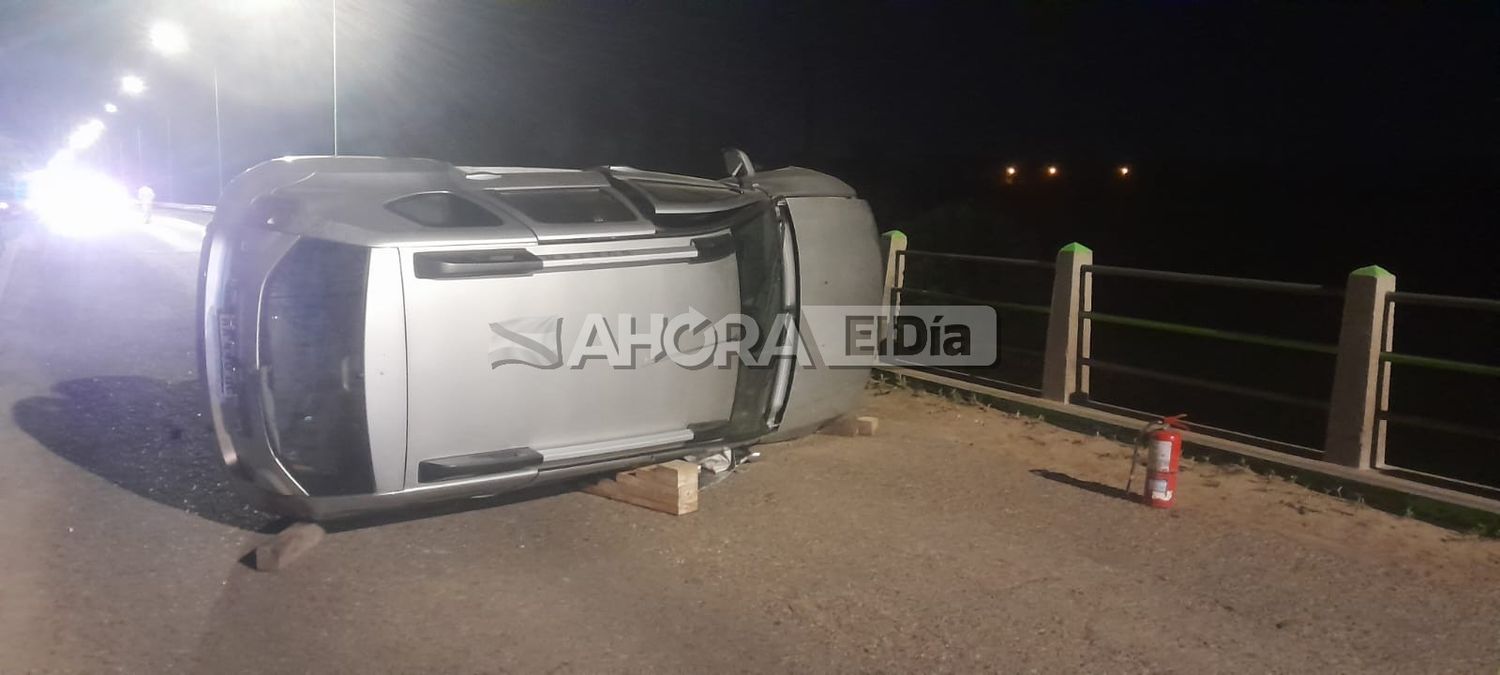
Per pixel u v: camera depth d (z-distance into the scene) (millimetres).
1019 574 5730
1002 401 9453
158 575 5441
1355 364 7375
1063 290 9320
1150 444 6891
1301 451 7809
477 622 5004
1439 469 11836
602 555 5852
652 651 4766
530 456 5965
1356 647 4988
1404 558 6102
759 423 7234
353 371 5664
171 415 8477
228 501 6531
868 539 6180
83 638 4734
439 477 5766
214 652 4648
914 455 7938
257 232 5777
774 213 7145
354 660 4613
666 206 6301
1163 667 4754
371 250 5512
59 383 9562
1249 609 5371
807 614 5176
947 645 4895
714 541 6090
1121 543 6234
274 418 5699
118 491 6668
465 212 6074
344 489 5691
